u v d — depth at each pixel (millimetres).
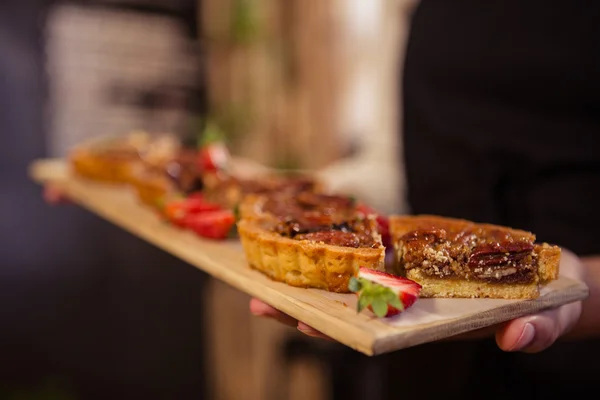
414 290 579
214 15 1562
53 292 1450
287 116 1599
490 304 594
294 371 1599
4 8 1326
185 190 910
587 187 779
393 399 919
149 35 1498
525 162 807
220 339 1671
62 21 1392
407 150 914
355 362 1226
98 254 1491
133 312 1560
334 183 976
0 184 1372
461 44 851
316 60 1560
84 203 1041
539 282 619
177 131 1561
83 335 1500
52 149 1417
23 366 1438
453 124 851
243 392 1661
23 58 1360
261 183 872
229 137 1569
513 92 823
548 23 797
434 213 878
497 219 817
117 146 1170
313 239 653
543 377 789
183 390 1656
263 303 649
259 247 679
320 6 1530
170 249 796
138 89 1502
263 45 1565
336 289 634
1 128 1359
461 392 838
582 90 781
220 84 1591
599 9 775
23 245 1405
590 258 700
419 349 880
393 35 1026
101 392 1539
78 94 1431
